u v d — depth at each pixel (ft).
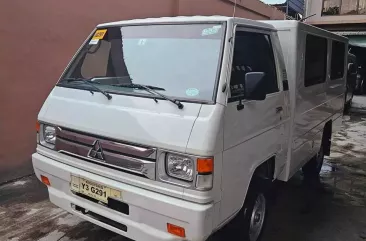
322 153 18.10
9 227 11.49
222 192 7.80
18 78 15.15
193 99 7.89
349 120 35.65
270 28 10.76
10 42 14.62
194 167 7.23
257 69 9.87
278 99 10.59
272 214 13.32
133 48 9.98
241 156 8.50
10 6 14.39
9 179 15.34
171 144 7.38
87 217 9.13
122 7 20.02
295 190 15.96
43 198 13.74
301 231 12.04
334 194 15.60
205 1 28.55
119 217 8.28
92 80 10.05
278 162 11.14
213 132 7.32
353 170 19.20
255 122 9.10
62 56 16.87
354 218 13.21
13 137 15.30
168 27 9.71
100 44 10.78
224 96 7.83
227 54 8.36
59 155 9.48
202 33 9.00
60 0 16.33
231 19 8.90
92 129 8.55
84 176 8.70
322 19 63.87
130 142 7.92
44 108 10.07
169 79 8.70
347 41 19.66
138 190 7.82
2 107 14.71
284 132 11.32
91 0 17.92
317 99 14.70
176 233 7.48
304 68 12.55
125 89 8.98
